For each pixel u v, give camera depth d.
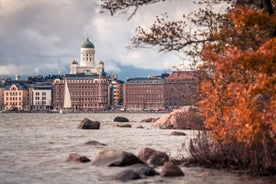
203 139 31.45
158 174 28.34
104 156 32.88
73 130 96.75
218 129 27.22
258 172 27.62
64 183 26.56
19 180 27.72
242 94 22.03
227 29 27.61
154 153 33.25
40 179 28.02
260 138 25.38
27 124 145.88
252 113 21.94
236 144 29.33
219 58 21.75
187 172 28.77
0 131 96.81
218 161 30.36
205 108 27.67
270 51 20.58
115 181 26.67
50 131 94.88
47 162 36.22
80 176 28.53
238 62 21.02
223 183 25.38
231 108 25.14
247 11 22.59
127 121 153.12
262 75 20.86
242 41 27.44
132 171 27.45
